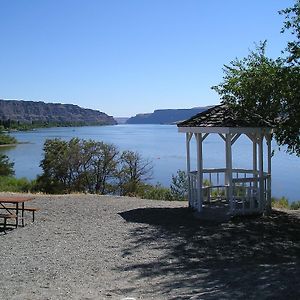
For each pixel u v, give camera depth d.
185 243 10.97
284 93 11.99
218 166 47.44
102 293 7.10
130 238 11.45
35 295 6.99
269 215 14.27
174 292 7.08
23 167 54.03
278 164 57.84
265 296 6.44
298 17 11.93
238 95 13.80
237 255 10.07
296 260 9.66
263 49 21.34
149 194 24.86
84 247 10.52
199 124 14.10
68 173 31.47
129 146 91.56
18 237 11.55
